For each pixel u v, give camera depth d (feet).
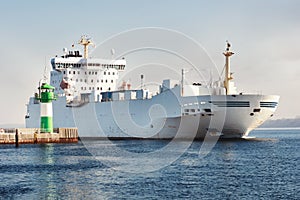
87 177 160.76
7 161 208.64
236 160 216.95
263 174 169.27
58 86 404.36
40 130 313.12
